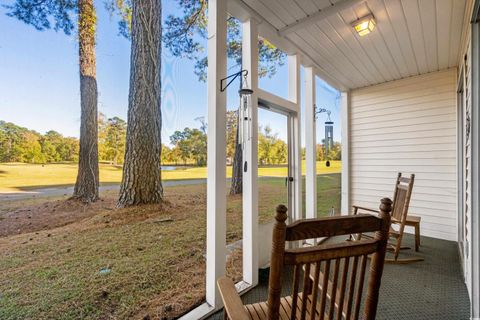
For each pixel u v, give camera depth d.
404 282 2.39
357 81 4.13
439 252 3.13
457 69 3.53
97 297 1.59
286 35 2.69
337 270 0.99
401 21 2.44
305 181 3.45
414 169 3.92
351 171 4.55
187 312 1.89
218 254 1.94
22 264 1.35
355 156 4.51
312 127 3.39
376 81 4.14
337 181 4.53
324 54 3.15
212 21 1.99
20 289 1.33
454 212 3.56
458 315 1.90
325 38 2.77
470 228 1.97
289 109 2.94
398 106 4.07
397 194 3.21
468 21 2.22
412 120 3.95
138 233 1.85
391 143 4.14
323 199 4.13
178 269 2.02
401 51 3.09
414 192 3.91
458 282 2.39
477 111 1.86
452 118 3.61
